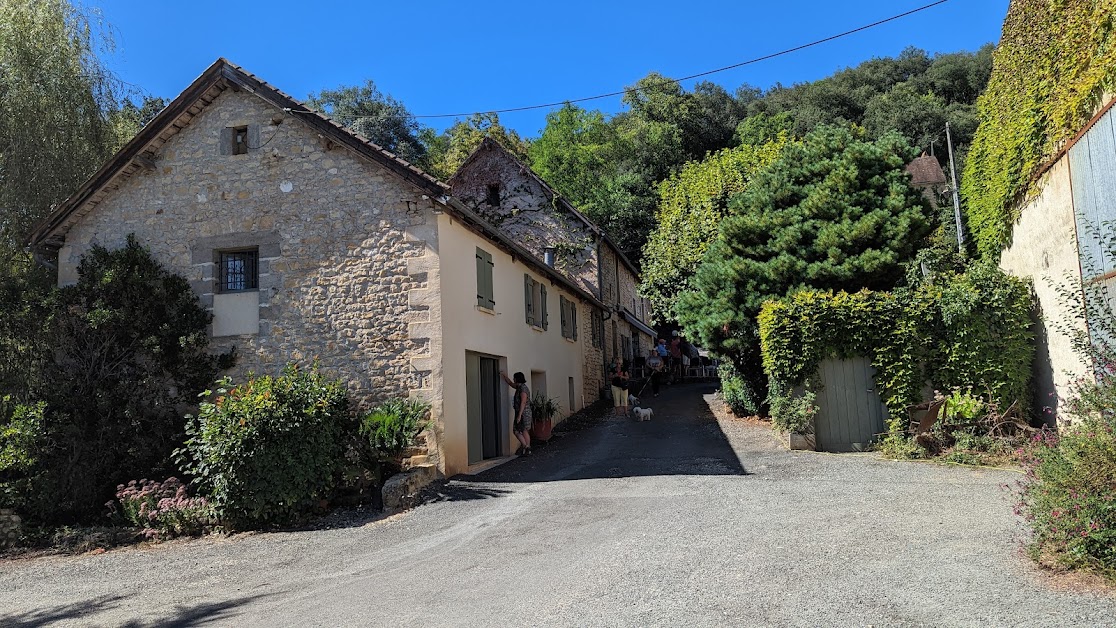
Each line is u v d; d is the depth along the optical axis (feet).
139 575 25.82
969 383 39.09
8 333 37.96
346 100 163.94
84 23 49.85
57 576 26.66
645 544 23.07
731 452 41.57
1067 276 30.96
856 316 40.75
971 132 142.10
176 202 42.52
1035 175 37.47
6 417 36.19
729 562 20.40
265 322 40.37
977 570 18.21
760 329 45.24
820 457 38.40
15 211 45.80
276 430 32.40
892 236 48.91
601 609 17.24
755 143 140.56
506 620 16.99
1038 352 39.09
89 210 43.52
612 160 136.15
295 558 26.37
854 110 163.32
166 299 40.37
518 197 81.30
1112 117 28.81
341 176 40.65
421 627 17.06
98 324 37.55
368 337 38.99
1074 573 17.29
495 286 47.01
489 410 45.50
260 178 41.68
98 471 36.96
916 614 15.51
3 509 33.76
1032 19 38.09
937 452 37.65
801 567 19.47
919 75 174.29
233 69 41.70
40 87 45.27
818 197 50.44
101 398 37.40
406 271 38.99
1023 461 21.95
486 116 147.13
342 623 17.95
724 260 54.54
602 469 38.60
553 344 59.93
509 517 29.07
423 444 37.58
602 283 81.82
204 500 33.14
